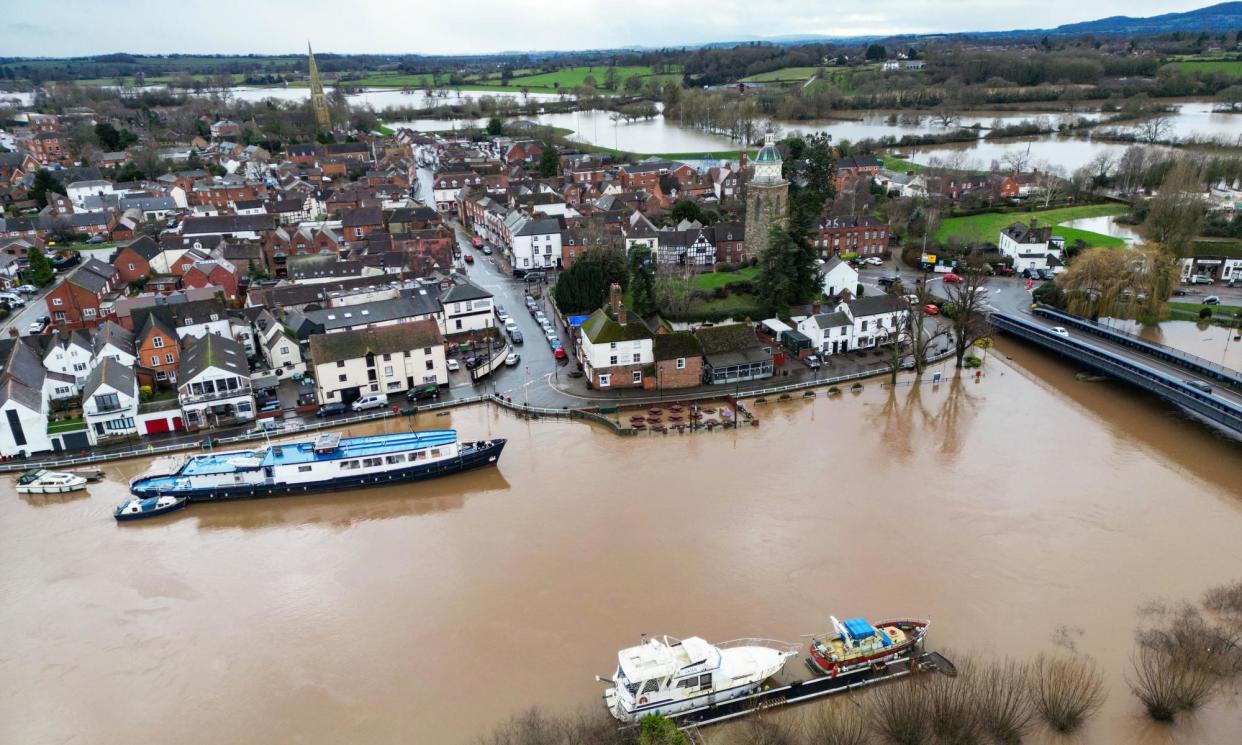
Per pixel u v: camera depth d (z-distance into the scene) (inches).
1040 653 2142.0
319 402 3833.7
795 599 2390.5
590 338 3976.4
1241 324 4690.0
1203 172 7632.9
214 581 2588.6
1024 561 2556.6
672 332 4087.1
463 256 6830.7
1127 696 1993.1
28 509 3056.1
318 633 2314.2
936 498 2955.2
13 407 3341.5
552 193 7657.5
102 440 3523.6
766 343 4451.3
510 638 2261.3
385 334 3912.4
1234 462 3223.4
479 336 4734.3
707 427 3580.2
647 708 1951.3
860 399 3907.5
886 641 2133.4
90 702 2085.4
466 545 2736.2
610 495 3031.5
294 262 5644.7
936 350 4488.2
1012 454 3307.1
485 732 1930.4
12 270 5949.8
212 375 3627.0
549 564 2603.3
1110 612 2305.6
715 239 6131.9
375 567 2630.4
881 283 5659.5
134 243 5851.4
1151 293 4603.8
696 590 2444.6
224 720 2009.1
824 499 2960.1
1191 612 2269.9
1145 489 3006.9
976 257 5871.1
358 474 3120.1
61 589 2556.6
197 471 3053.6
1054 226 7066.9
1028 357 4485.7
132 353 4037.9
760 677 2046.0
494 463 3272.6
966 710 1831.9
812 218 6525.6
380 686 2100.1
